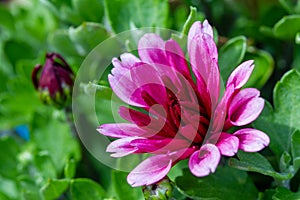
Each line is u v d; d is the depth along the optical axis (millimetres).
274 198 312
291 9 366
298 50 377
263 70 358
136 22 358
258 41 396
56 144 380
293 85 323
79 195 344
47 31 433
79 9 376
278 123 324
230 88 284
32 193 372
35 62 406
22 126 438
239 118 286
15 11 452
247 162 302
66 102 361
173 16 390
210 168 277
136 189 333
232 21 414
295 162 314
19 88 408
